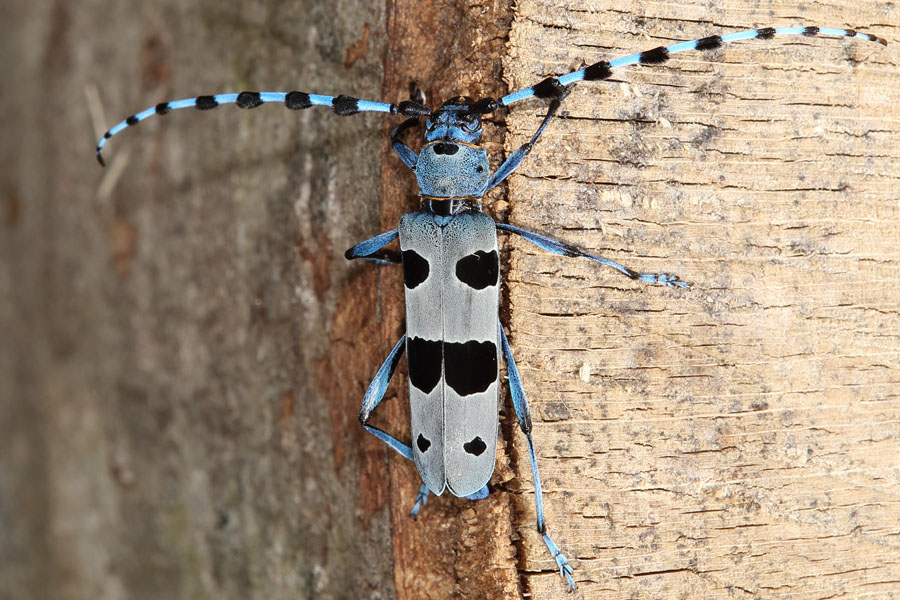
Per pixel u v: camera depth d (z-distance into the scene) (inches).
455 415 8.8
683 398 8.8
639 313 8.8
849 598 8.9
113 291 10.5
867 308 8.9
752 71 8.9
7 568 11.5
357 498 9.1
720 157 8.8
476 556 8.8
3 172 11.6
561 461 8.8
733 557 8.8
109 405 10.5
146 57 10.3
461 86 8.9
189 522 10.1
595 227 8.8
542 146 8.8
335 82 9.2
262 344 9.6
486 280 8.8
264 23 9.6
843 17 8.9
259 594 9.7
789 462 8.9
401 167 9.0
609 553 8.8
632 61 8.7
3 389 11.7
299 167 9.3
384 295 9.0
